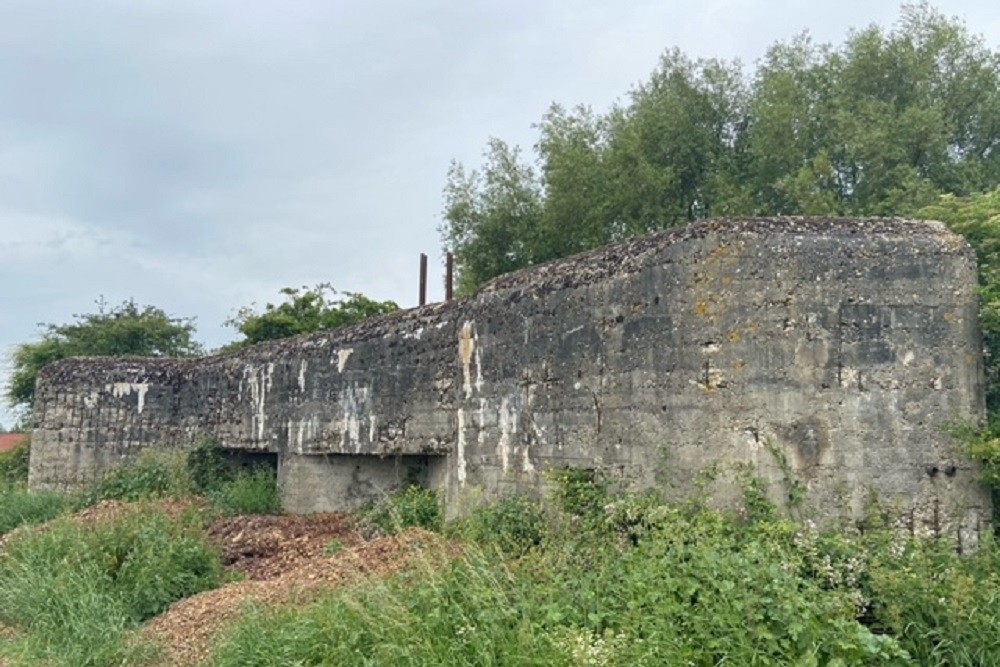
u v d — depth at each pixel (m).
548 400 10.12
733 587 6.51
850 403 8.15
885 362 8.21
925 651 6.75
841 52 20.88
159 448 17.77
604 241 21.20
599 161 21.72
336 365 14.43
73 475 18.25
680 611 6.45
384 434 13.34
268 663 6.98
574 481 9.52
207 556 10.66
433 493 12.66
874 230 8.47
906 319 8.27
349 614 7.06
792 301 8.24
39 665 8.03
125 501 14.58
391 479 14.12
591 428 9.52
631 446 9.01
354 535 12.09
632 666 5.90
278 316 23.31
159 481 16.12
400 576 7.51
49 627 8.79
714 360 8.34
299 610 7.73
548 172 22.12
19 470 21.75
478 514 10.02
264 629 7.50
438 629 6.52
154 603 9.54
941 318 8.30
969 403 8.24
